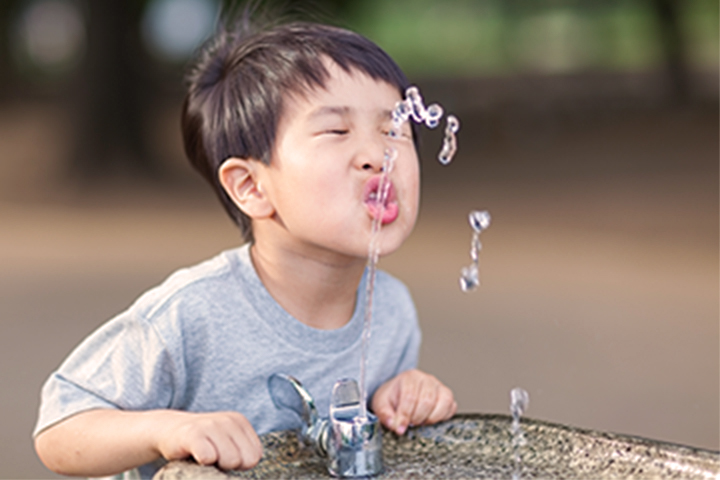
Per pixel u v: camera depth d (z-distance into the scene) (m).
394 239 0.96
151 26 10.24
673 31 13.10
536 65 20.98
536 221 7.11
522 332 3.84
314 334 1.09
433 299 4.48
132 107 9.73
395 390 1.09
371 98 0.98
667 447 0.92
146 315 1.03
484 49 22.38
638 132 11.45
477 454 1.00
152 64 10.37
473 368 3.29
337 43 1.01
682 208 7.37
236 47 1.10
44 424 1.00
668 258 5.66
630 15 20.53
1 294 4.64
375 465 0.93
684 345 3.70
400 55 22.06
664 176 8.91
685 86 13.05
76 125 9.65
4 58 17.92
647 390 3.11
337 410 0.93
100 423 0.95
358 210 0.95
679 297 4.60
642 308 4.34
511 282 4.95
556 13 21.58
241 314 1.06
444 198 8.41
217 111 1.08
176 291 1.05
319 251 1.04
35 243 6.36
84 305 4.34
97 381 1.02
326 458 0.95
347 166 0.96
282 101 0.99
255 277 1.08
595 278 5.07
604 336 3.81
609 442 0.95
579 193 8.29
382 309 1.18
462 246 6.12
